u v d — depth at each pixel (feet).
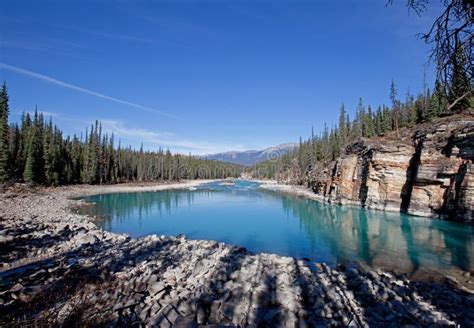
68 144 238.48
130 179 313.94
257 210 137.69
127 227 93.45
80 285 36.32
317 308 33.78
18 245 54.75
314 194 211.82
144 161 337.72
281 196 212.02
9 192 143.54
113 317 28.94
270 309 32.60
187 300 33.19
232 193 238.27
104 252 54.24
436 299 37.63
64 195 169.78
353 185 153.58
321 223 102.32
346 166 161.68
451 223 94.12
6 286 34.63
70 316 28.19
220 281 40.37
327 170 209.56
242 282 40.24
